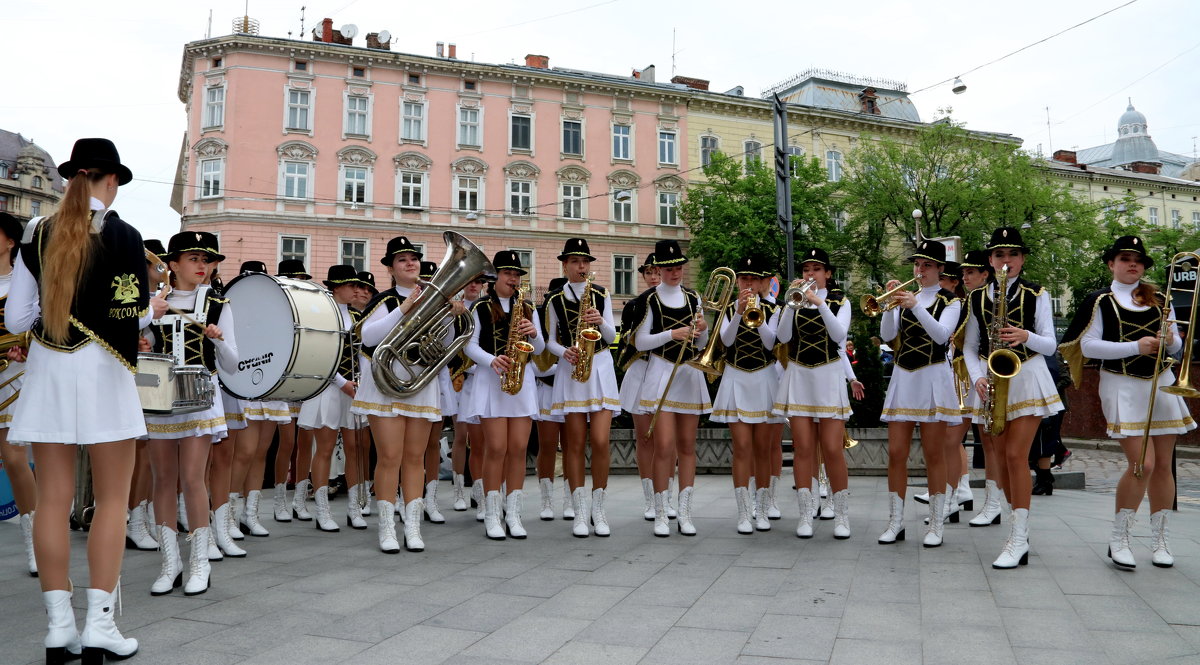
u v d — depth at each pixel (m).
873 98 43.56
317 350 5.91
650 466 7.80
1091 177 54.78
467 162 34.28
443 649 3.71
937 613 4.29
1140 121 83.12
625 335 7.50
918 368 6.32
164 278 5.32
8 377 5.21
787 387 6.80
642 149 37.09
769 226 32.94
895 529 6.41
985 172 33.62
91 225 3.60
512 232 34.84
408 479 6.26
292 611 4.36
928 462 6.30
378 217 33.09
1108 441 16.59
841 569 5.42
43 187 80.94
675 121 37.62
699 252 35.03
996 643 3.76
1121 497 5.42
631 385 7.48
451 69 34.12
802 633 3.93
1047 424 9.30
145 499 6.36
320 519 7.33
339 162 32.62
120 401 3.66
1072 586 4.88
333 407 7.33
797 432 6.75
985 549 6.11
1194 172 66.19
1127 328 5.41
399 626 4.07
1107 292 5.59
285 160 31.94
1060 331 31.84
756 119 39.03
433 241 33.97
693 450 7.02
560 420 7.44
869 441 11.33
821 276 6.91
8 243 5.20
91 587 3.54
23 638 3.92
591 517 7.11
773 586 4.93
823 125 40.28
